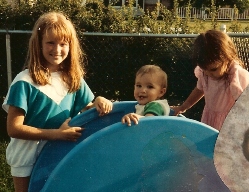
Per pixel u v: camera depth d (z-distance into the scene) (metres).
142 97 1.80
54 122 1.78
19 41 3.47
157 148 1.51
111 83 3.64
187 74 3.57
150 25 3.70
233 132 1.33
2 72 3.53
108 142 1.50
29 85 1.70
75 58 1.82
